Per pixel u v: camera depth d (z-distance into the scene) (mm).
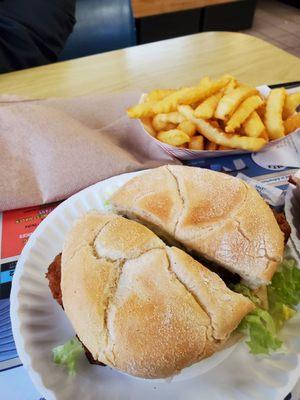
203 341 137
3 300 175
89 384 146
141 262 153
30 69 345
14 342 157
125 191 190
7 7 377
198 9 868
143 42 849
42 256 187
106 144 242
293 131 251
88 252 158
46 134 236
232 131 234
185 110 241
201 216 173
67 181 222
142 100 272
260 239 165
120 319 138
